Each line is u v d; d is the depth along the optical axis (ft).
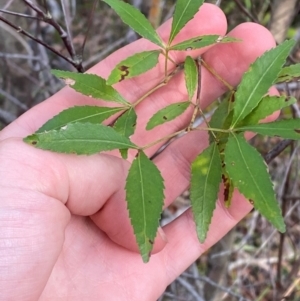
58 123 0.62
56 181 0.57
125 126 0.64
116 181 0.64
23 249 0.54
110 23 1.59
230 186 0.61
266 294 1.45
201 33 0.74
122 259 0.73
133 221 0.52
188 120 0.78
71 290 0.69
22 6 1.22
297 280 1.05
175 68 0.70
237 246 1.43
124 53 0.78
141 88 0.77
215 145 0.58
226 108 0.66
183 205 1.46
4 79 1.35
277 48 0.58
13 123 0.77
